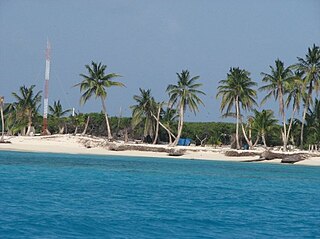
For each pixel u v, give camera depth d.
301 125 167.88
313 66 144.25
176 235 34.94
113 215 40.84
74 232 34.16
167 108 183.50
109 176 76.94
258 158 139.38
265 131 162.00
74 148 151.12
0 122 188.62
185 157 143.62
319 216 45.75
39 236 32.25
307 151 147.75
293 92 148.62
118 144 153.75
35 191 53.81
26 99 179.25
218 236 35.16
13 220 36.34
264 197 59.28
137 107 170.25
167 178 78.19
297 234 36.88
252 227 38.84
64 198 49.53
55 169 85.19
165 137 195.25
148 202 49.88
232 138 182.62
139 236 34.09
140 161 121.50
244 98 152.75
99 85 159.62
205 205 49.91
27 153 137.00
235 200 55.12
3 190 53.25
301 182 81.62
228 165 120.38
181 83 160.50
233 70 154.38
